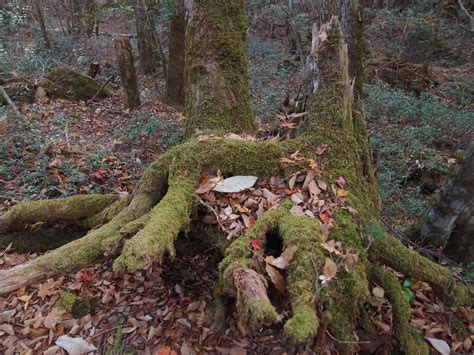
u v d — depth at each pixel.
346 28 4.54
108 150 5.25
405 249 2.26
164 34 11.88
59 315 2.75
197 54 3.16
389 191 4.83
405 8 13.48
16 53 9.23
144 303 2.83
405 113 6.98
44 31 10.92
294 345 2.11
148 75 11.20
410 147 6.01
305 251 1.83
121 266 1.71
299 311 1.53
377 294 2.26
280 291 1.80
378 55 10.91
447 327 2.69
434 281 2.23
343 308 1.84
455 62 11.38
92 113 7.13
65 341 2.56
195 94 3.17
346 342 1.78
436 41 11.08
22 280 2.03
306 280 1.73
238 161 2.43
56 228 3.25
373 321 2.34
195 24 3.15
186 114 3.27
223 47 3.13
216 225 2.34
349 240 2.05
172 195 2.27
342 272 1.87
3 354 2.52
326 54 2.61
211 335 2.54
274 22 13.54
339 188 2.32
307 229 1.94
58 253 2.16
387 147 5.80
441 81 9.84
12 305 2.85
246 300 1.58
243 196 2.34
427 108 7.18
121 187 4.38
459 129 6.81
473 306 2.78
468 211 3.18
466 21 11.92
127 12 11.88
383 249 2.22
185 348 2.50
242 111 3.20
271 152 2.45
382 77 9.41
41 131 5.45
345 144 2.50
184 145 2.56
